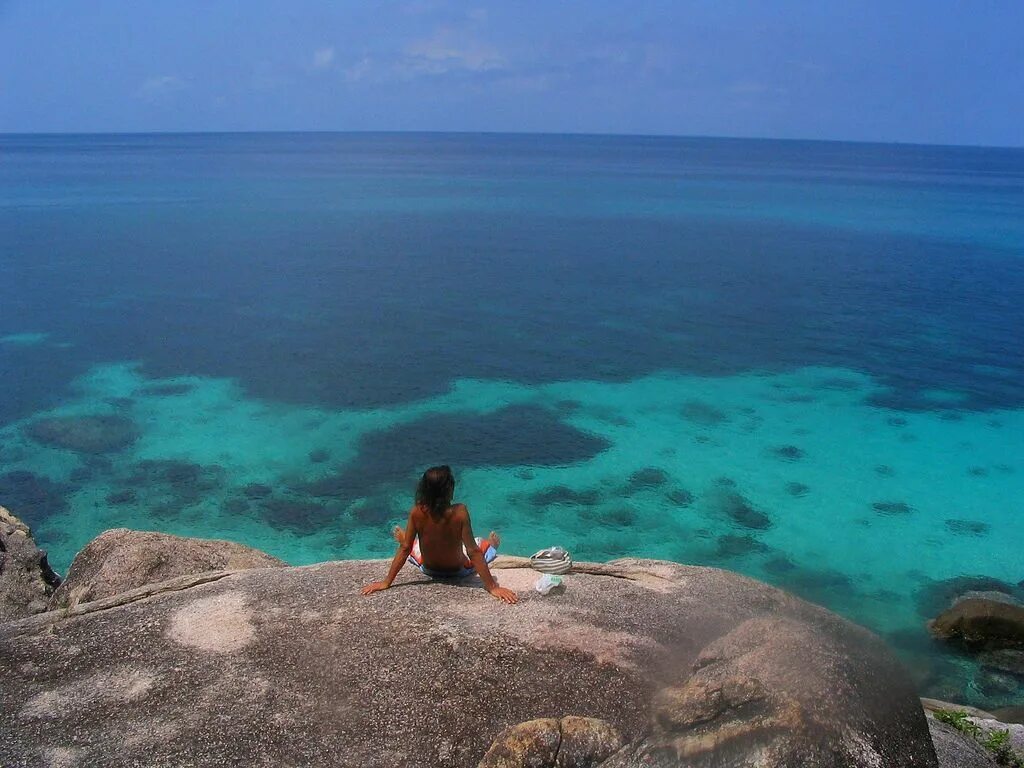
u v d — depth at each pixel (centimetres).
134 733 596
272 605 750
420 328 4309
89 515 2291
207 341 3984
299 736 593
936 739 812
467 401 3250
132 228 7719
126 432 2856
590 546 2212
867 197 12238
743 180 15850
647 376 3591
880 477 2647
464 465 2669
